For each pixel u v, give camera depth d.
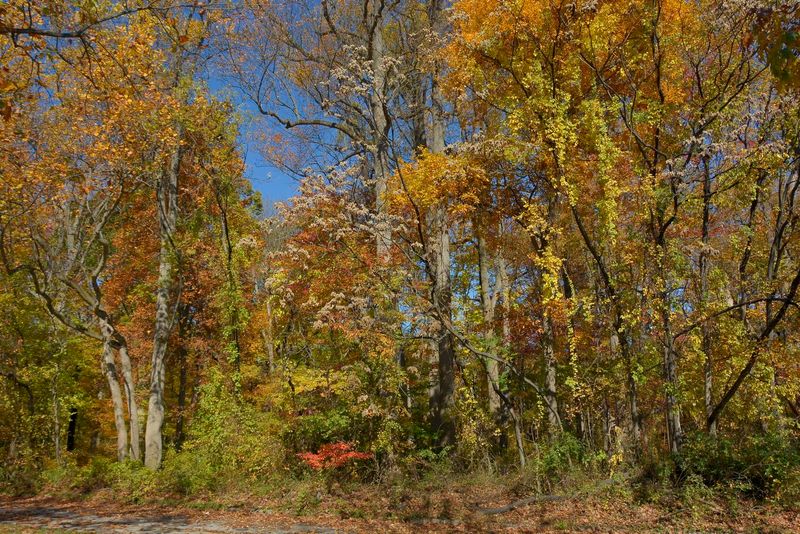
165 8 9.32
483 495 13.98
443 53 15.19
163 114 16.73
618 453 12.98
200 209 22.50
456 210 14.37
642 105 14.37
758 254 16.03
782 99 12.19
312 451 17.55
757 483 11.60
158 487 16.39
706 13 12.71
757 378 13.62
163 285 20.72
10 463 21.00
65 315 22.08
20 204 15.66
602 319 15.66
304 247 15.69
